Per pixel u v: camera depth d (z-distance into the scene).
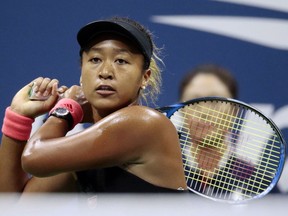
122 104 11.07
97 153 10.39
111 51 10.91
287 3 19.73
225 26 19.86
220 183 13.55
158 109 13.08
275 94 19.66
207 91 17.31
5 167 12.24
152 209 7.54
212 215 8.56
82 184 10.91
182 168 11.12
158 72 12.52
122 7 20.05
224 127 14.35
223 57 19.80
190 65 19.81
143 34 11.29
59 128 11.12
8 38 20.11
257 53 19.78
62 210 11.41
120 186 10.70
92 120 11.96
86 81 11.12
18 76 20.03
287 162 18.69
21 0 20.19
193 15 19.88
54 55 20.11
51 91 12.25
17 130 12.14
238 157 14.81
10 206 11.19
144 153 10.66
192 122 13.96
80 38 11.14
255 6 19.80
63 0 20.20
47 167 10.43
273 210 6.61
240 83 19.73
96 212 9.57
